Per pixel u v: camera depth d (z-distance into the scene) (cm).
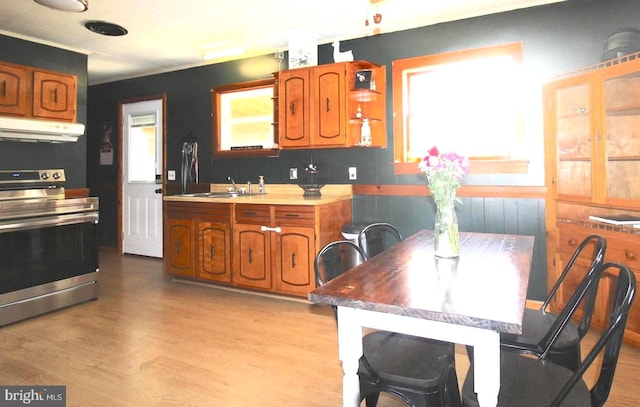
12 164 359
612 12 290
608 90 265
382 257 187
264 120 443
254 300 362
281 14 332
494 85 337
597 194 271
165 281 425
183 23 349
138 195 543
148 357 249
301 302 356
